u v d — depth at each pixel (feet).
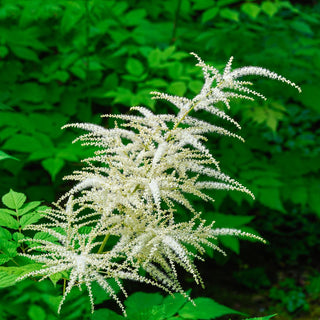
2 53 13.33
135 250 6.82
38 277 7.75
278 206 13.74
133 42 15.42
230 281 21.48
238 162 14.88
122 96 12.37
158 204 6.49
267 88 16.35
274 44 17.43
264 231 24.81
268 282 21.52
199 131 7.30
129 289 15.72
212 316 7.66
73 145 11.86
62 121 13.20
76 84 15.48
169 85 12.64
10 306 6.40
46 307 6.61
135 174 7.22
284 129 24.50
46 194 13.11
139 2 17.25
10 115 12.41
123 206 7.43
